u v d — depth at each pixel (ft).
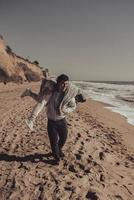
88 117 32.35
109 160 15.39
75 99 12.38
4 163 12.87
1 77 63.98
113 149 18.34
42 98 11.96
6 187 10.84
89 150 16.07
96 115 36.35
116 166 14.87
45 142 16.31
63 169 12.70
